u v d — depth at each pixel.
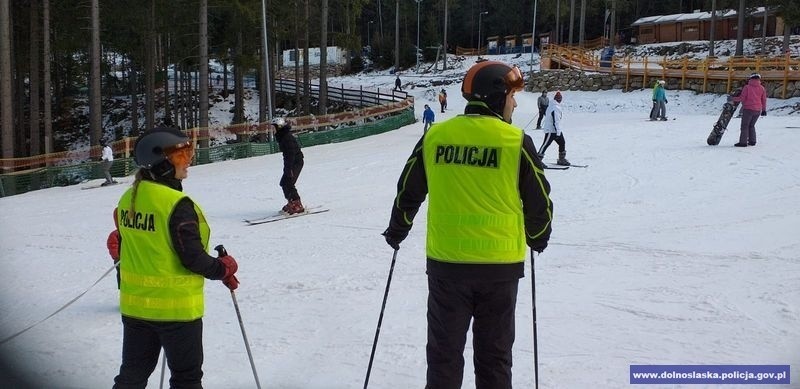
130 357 3.71
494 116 3.49
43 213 14.70
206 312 6.47
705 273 6.85
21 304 7.30
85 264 9.30
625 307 5.93
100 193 18.06
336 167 18.28
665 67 38.38
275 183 16.47
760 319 5.49
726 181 12.09
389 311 6.16
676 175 12.91
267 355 5.25
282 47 78.19
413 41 77.94
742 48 46.69
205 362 5.15
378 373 4.78
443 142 3.45
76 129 46.97
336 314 6.18
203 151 23.70
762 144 15.70
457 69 59.88
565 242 8.54
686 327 5.40
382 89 52.97
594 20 69.44
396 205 3.68
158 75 50.56
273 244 9.69
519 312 5.92
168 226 3.52
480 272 3.37
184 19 36.16
